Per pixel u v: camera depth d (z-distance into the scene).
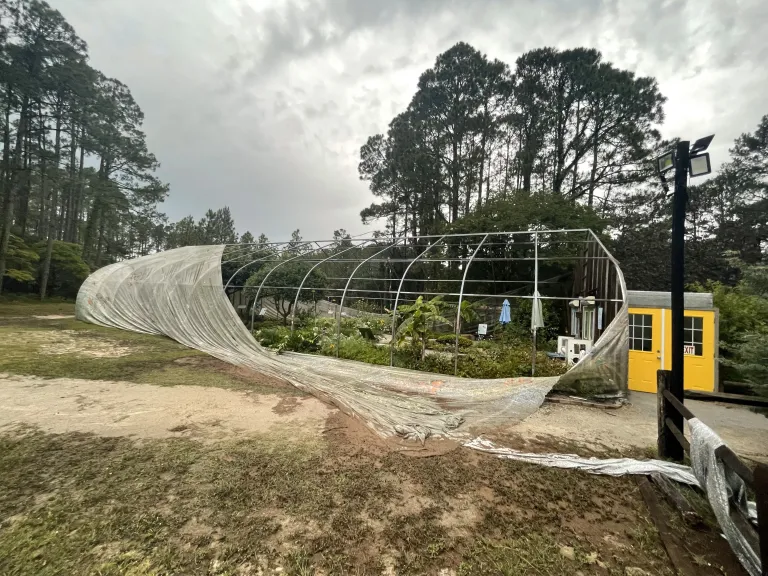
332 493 3.46
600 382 6.87
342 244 14.95
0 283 21.17
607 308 8.88
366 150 31.41
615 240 21.86
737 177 27.08
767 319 9.03
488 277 19.44
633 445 4.89
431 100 27.23
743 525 2.54
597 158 25.55
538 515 3.22
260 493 3.41
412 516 3.14
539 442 4.93
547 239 17.00
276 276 14.75
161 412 5.48
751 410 6.88
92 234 30.38
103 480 3.53
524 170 24.80
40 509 3.02
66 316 17.03
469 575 2.48
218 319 11.81
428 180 26.39
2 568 2.38
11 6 19.55
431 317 9.59
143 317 13.24
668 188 4.52
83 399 5.86
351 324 13.89
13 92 20.48
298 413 5.75
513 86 26.17
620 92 22.88
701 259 22.09
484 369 8.38
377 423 5.37
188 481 3.57
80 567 2.40
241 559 2.54
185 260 14.45
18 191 23.33
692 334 8.10
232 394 6.60
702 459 3.08
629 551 2.77
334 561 2.57
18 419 4.91
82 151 28.53
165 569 2.42
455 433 5.15
